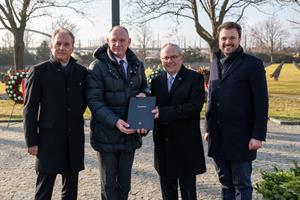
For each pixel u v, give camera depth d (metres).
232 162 4.23
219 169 4.38
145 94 4.31
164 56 4.25
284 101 18.42
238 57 4.15
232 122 4.13
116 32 4.07
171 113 4.14
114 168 4.25
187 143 4.30
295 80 34.53
